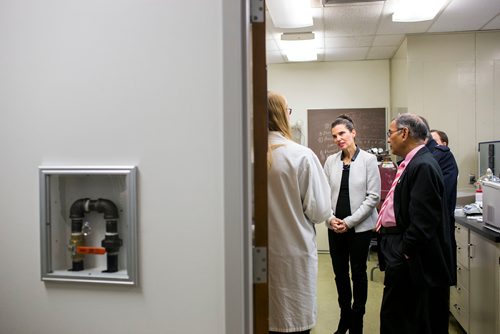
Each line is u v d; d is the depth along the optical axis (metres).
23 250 1.14
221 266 1.05
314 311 1.59
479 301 2.31
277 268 1.54
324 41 4.31
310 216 1.59
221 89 1.03
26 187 1.13
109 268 1.12
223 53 1.00
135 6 1.07
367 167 2.56
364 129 5.14
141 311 1.09
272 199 1.54
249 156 1.02
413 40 4.13
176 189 1.06
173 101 1.06
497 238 2.02
